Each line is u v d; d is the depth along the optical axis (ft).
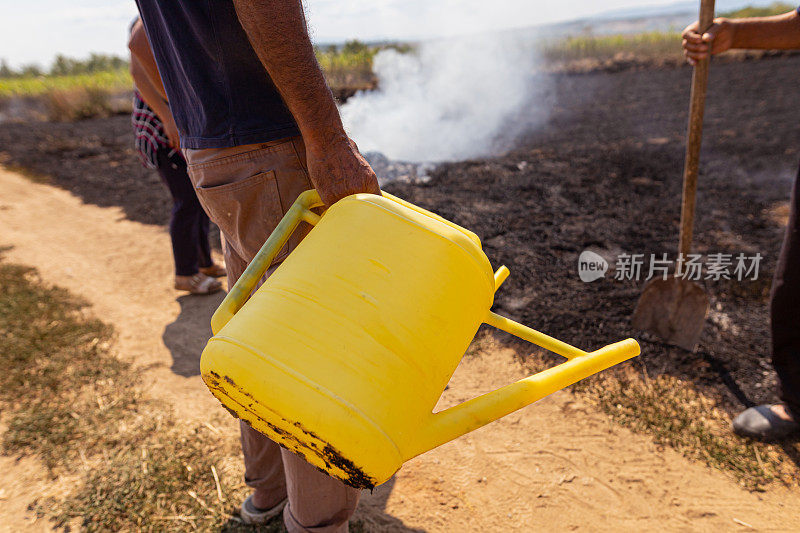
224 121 3.55
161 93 8.05
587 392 7.41
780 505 5.63
